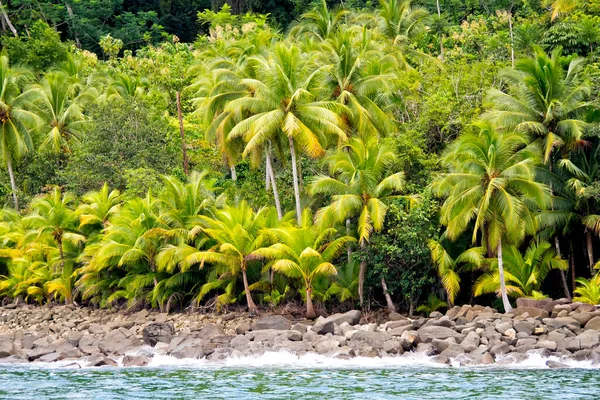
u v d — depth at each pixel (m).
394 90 57.25
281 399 28.69
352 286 48.84
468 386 30.61
